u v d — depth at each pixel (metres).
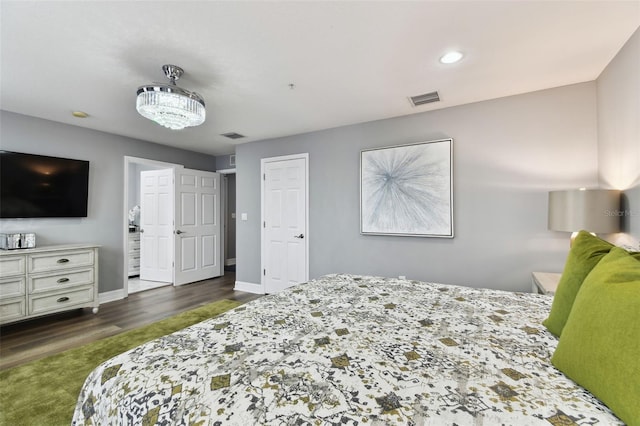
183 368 0.93
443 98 2.90
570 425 0.66
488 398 0.77
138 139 4.42
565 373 0.87
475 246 3.02
